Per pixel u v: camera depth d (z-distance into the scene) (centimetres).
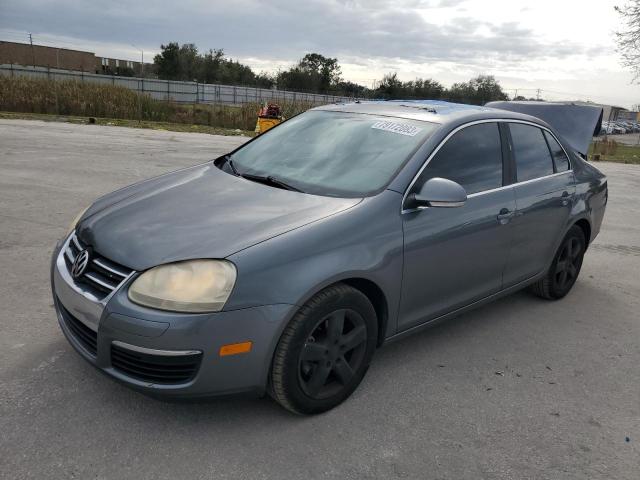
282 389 273
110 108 2353
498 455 276
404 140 357
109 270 268
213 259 257
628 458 282
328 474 253
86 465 246
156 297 250
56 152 1123
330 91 8038
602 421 313
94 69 8462
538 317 459
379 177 331
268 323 258
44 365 322
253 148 407
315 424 288
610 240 761
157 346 247
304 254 270
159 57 8400
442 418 303
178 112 2531
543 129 460
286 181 343
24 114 2095
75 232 319
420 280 332
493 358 379
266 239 269
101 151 1194
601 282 568
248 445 267
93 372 318
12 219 615
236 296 252
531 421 308
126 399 295
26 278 450
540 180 434
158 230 281
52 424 271
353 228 293
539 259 447
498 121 410
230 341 253
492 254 386
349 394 309
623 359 393
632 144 5194
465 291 375
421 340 399
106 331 257
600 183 520
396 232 311
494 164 393
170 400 257
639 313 486
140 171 972
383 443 277
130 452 256
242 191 329
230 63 8831
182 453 259
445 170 353
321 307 275
